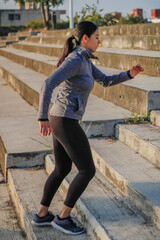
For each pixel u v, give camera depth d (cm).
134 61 636
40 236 295
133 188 303
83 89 273
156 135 388
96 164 391
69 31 1438
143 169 341
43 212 308
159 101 455
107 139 438
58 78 259
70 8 1756
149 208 278
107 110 504
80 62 264
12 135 500
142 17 1856
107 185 346
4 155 447
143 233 261
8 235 333
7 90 893
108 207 303
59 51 1058
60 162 296
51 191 302
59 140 280
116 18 1656
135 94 482
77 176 283
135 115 463
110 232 263
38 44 1509
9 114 631
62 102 274
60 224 295
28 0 2798
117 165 353
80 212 314
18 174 422
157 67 578
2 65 1188
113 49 844
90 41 274
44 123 263
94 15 1507
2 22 4762
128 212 294
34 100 687
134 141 393
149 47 758
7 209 380
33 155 437
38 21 3591
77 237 292
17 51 1505
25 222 331
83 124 437
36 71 996
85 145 277
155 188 298
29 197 369
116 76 306
